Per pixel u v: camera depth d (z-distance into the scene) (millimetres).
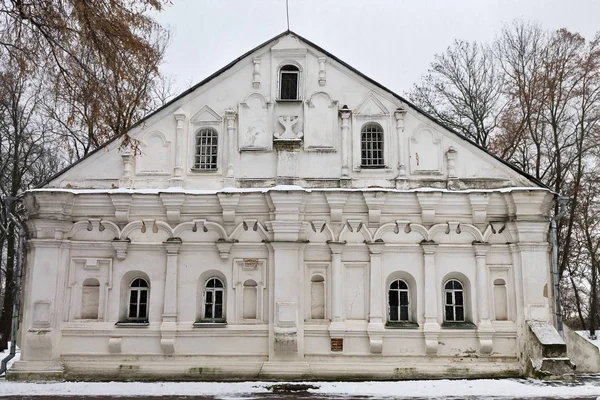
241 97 20844
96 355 19203
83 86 14805
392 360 19094
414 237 19828
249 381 18688
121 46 14602
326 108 20688
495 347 19188
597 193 33750
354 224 19797
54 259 19422
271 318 19219
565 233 34188
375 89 20812
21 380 18578
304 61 21062
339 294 19406
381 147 20625
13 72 14984
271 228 19641
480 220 19812
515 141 31734
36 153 34312
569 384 17219
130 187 20203
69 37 14305
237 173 20312
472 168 20250
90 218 19906
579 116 30312
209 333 19281
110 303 19547
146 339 19297
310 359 19109
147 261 19766
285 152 20266
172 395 16422
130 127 20344
